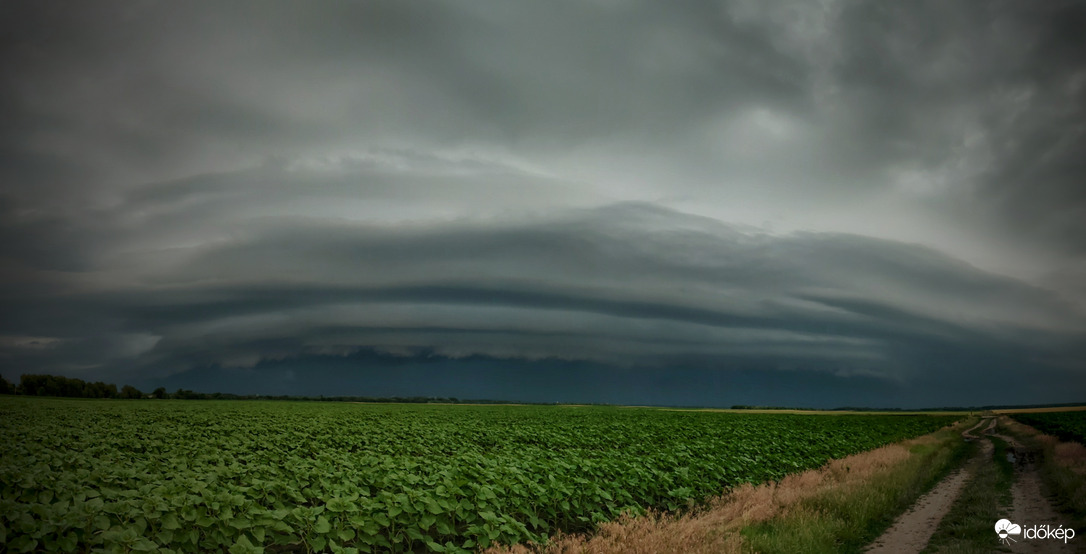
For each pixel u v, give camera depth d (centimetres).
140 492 1205
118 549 861
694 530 1157
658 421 5381
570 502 1419
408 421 4631
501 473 1512
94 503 1016
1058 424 5447
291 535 1063
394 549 1162
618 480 1633
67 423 3494
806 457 2748
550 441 3103
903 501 1794
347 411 6531
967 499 1845
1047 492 1952
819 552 1144
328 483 1351
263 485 1298
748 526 1289
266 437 2895
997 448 3788
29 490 1173
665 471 2025
